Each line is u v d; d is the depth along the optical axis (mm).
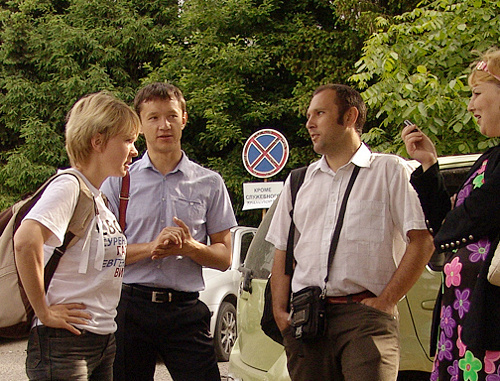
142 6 17016
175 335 3555
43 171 15789
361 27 12633
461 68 7109
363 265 3082
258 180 14328
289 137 14992
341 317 3084
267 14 14586
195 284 3625
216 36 14875
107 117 2805
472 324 2307
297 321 3125
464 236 2424
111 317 2863
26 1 17250
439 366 2535
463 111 6551
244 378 4152
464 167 3979
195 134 15367
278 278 3418
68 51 16266
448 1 7145
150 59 16547
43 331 2693
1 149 17641
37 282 2574
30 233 2551
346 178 3229
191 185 3709
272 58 14758
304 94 13977
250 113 14078
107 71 16406
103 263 2805
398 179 3127
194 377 3545
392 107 6988
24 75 16953
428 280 3654
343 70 13891
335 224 3176
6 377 7047
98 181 2855
